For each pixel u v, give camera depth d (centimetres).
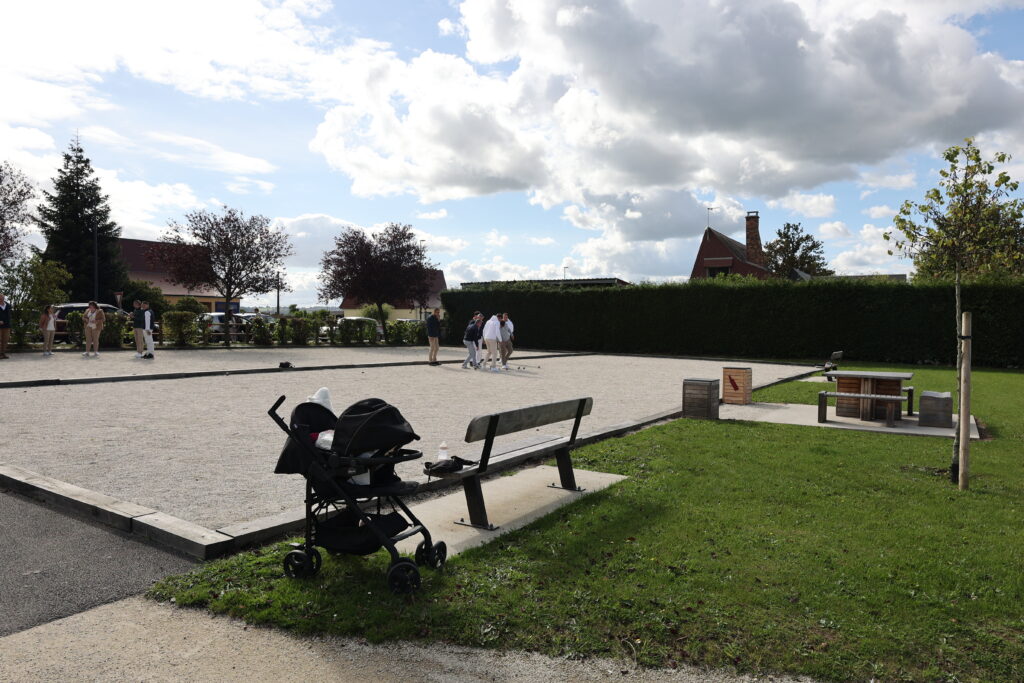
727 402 1238
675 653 313
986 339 2392
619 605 358
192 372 1602
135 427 899
